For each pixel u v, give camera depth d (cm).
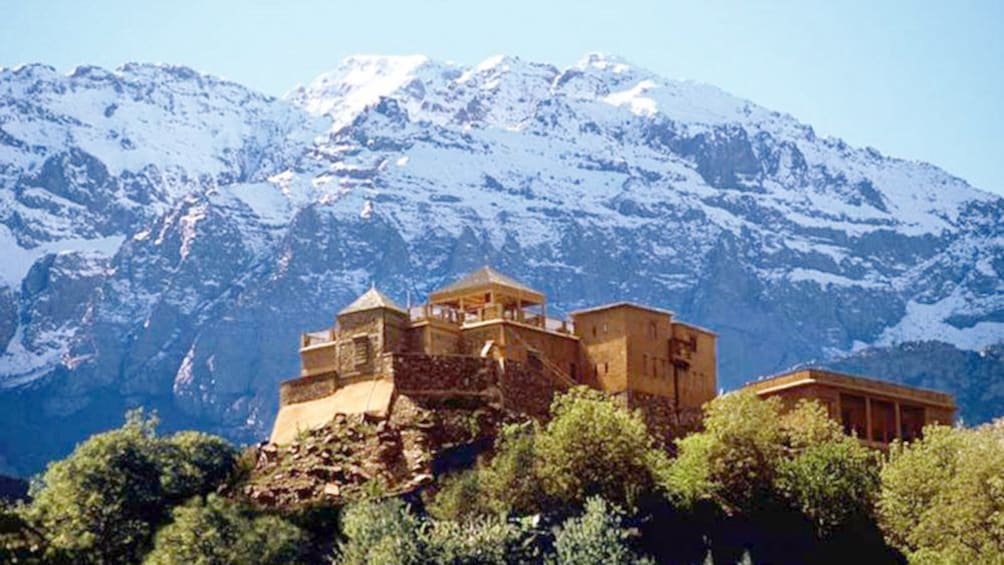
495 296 16338
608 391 16038
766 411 14962
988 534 13962
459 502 13775
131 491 13825
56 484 13825
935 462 14675
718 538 14088
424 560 12750
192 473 14325
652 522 13925
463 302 16550
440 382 15275
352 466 14662
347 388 15488
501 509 13675
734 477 14512
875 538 14462
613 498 13950
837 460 14688
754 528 14288
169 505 13900
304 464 14725
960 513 14025
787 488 14538
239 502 13962
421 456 14538
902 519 14475
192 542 12800
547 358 16000
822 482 14525
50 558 12325
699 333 16875
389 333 15550
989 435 15250
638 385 16050
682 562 13825
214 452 14738
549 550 13375
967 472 14238
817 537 14388
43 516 13525
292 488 14488
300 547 13300
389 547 12756
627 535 13388
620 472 14050
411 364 15288
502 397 15300
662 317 16488
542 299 16725
